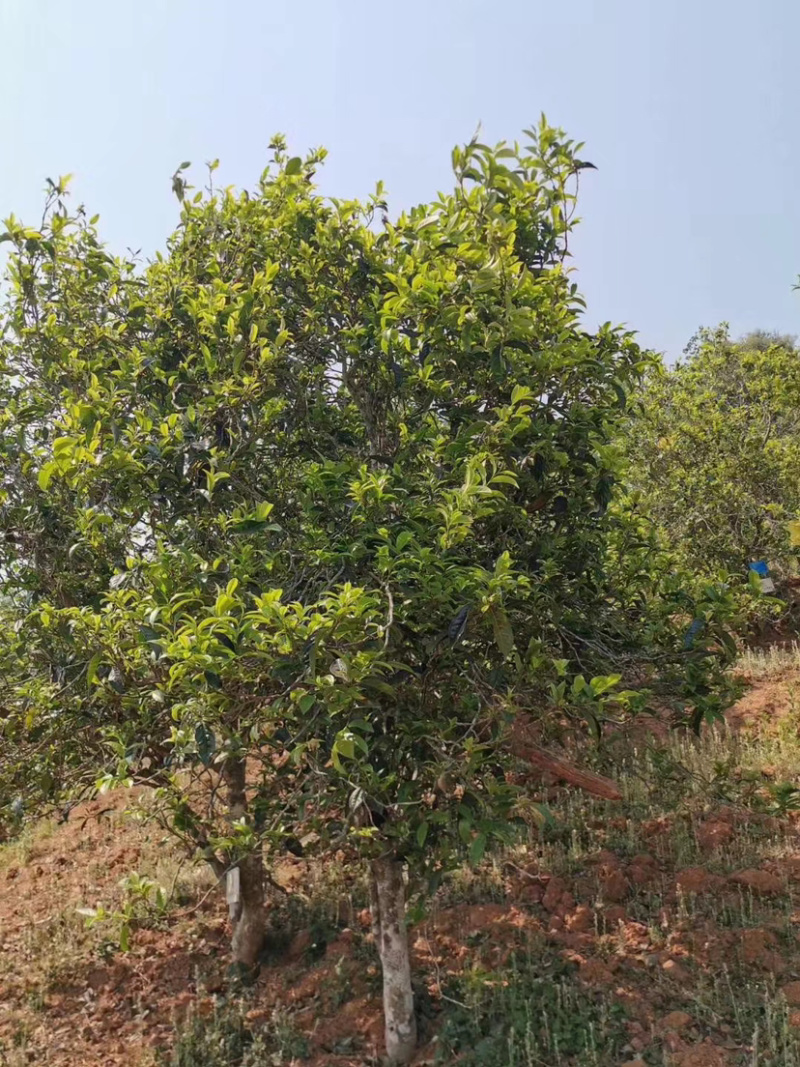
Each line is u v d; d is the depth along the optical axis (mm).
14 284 4672
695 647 3896
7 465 4336
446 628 3287
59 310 4824
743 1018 4031
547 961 4621
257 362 3998
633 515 4582
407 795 3316
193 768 3895
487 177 3555
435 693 3629
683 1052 3832
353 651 3047
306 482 3740
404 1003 4180
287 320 4520
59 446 3443
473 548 3703
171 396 4188
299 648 2955
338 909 5406
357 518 3377
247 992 4914
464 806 3193
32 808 4312
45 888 6605
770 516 10219
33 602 4320
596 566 4016
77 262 4836
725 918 4781
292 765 3605
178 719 3205
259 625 3049
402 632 3311
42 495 4270
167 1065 4445
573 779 3682
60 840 7441
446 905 5328
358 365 4340
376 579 3271
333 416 4516
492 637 3525
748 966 4398
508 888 5410
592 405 3949
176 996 5027
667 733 6980
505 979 4504
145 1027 4820
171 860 6469
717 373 11828
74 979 5375
